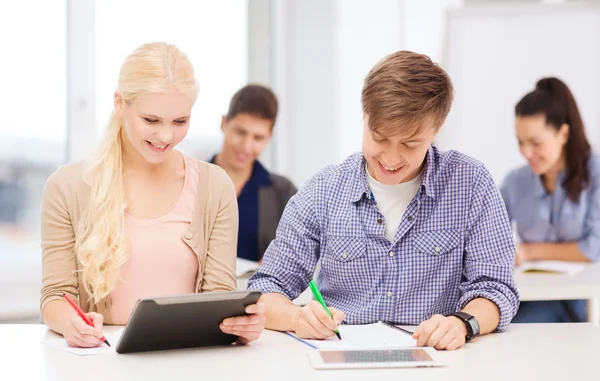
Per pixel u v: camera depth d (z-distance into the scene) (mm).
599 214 2713
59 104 3264
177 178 1646
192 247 1599
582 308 2529
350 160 1654
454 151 1641
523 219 2844
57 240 1562
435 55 3762
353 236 1592
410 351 1281
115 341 1373
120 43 3369
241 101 2791
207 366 1207
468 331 1384
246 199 2875
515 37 3660
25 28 3193
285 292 1607
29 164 3229
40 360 1244
